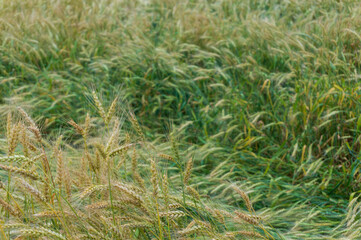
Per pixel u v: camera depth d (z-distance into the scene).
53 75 5.56
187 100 5.54
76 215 2.11
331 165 3.94
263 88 4.78
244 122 4.73
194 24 6.68
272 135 4.70
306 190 3.79
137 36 6.29
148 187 3.10
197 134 4.84
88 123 2.36
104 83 5.62
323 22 5.40
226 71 5.57
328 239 2.83
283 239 2.64
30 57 6.13
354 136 4.00
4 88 5.39
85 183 2.44
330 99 4.25
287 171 4.09
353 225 2.81
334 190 3.70
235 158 4.29
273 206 3.56
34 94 5.43
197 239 2.43
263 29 5.42
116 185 2.05
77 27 6.96
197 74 5.64
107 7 7.62
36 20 6.74
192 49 5.88
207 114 4.96
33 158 2.18
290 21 6.50
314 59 4.75
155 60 5.72
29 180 2.33
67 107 5.18
